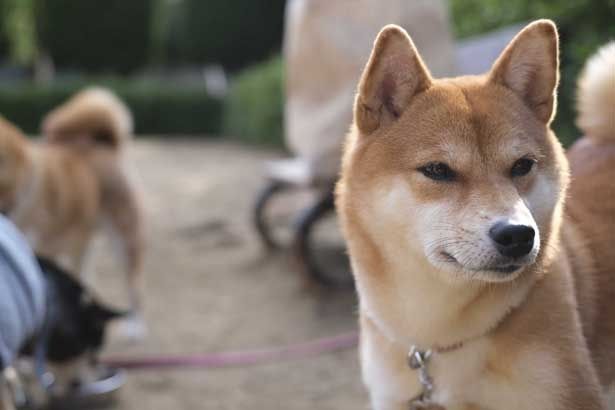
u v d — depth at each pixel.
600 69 1.15
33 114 5.77
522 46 1.01
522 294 0.97
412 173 0.98
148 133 6.00
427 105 1.01
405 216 0.98
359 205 1.01
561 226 1.05
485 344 0.98
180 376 1.54
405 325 1.00
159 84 6.32
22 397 1.39
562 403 0.95
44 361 1.37
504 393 0.98
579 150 1.16
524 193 0.98
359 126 1.03
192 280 2.16
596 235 1.06
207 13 7.19
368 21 1.76
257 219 2.26
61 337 1.38
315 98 1.87
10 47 7.66
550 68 1.01
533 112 1.02
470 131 0.98
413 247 0.98
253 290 2.03
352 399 1.42
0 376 1.29
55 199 1.81
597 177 1.11
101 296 2.07
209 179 3.69
